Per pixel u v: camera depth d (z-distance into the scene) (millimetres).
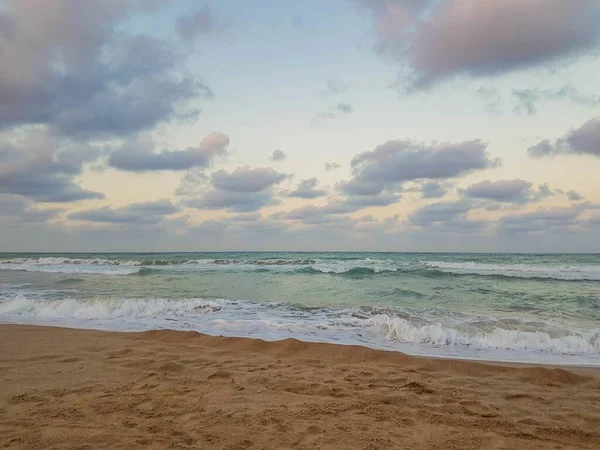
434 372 5227
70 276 19984
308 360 5637
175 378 4746
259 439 3182
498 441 3271
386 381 4773
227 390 4344
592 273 21156
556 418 3807
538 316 9281
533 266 25688
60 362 5414
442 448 3115
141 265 28766
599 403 4215
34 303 10219
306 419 3596
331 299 12000
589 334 7387
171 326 8141
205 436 3215
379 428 3449
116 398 4055
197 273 21578
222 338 6699
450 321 8555
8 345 6375
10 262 30797
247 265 27906
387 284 16188
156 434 3227
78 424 3406
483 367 5426
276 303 11031
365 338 7270
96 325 8281
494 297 12398
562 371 5129
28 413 3635
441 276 19875
